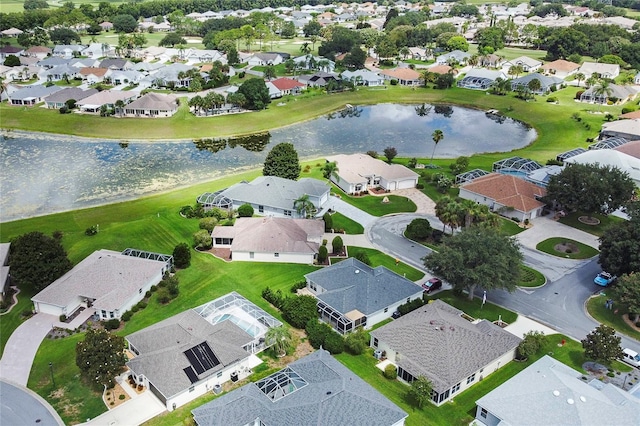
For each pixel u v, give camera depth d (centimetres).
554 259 9650
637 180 12400
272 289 8494
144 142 16175
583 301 8350
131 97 18962
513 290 7794
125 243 9838
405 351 6731
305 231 9962
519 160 13525
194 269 9044
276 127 17950
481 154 15475
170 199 11919
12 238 9756
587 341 6788
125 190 12619
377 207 11744
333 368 6306
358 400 5722
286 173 12275
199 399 6216
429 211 11625
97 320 7662
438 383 6178
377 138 17100
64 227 10488
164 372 6200
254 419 5628
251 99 18675
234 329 7062
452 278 7894
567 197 10906
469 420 5950
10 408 6000
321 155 15375
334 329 7562
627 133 15875
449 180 12494
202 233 9644
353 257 9206
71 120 17138
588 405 5641
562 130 17575
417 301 8038
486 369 6644
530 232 10712
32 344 7131
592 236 10588
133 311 7812
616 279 8694
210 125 17275
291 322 7669
